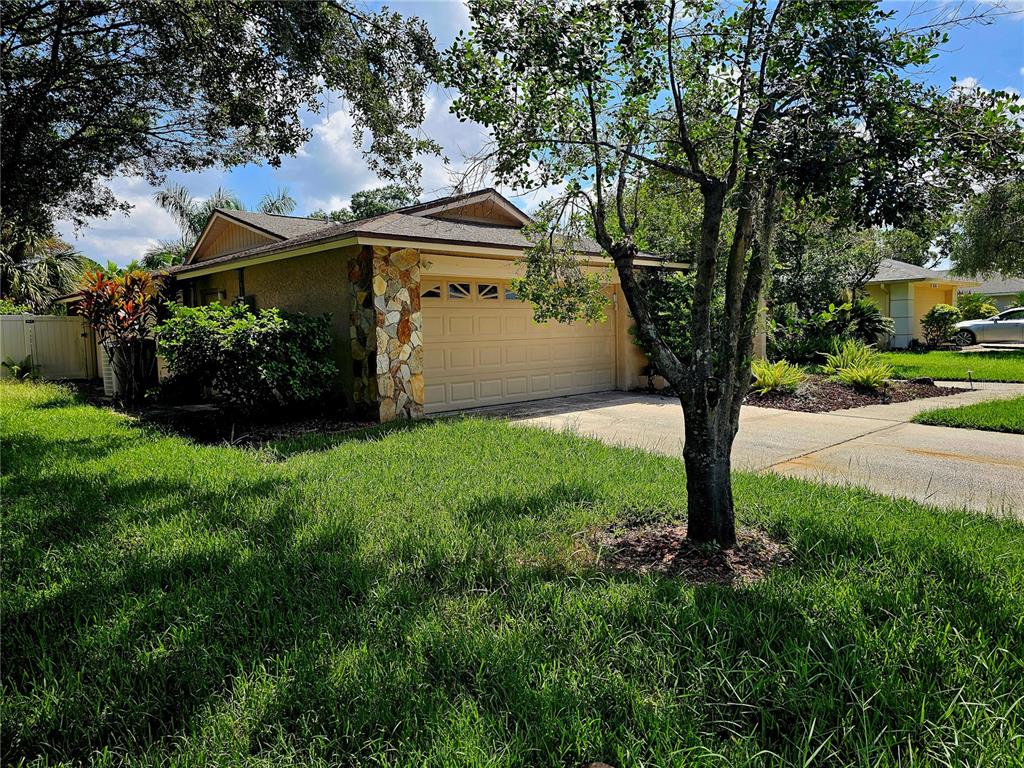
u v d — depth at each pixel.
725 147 3.62
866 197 2.67
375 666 2.37
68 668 2.39
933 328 21.27
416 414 8.53
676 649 2.45
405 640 2.56
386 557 3.43
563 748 1.93
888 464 5.75
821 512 4.06
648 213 4.46
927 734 1.92
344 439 6.98
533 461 5.57
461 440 6.54
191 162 7.96
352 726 2.05
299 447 6.61
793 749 1.91
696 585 3.09
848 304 15.16
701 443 3.55
